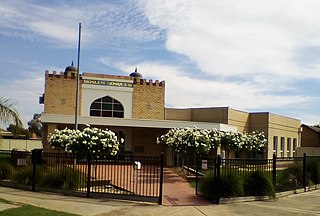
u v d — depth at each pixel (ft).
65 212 34.24
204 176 47.60
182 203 42.52
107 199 42.47
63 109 106.83
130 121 96.99
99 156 56.75
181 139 68.03
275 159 52.06
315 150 122.21
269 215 37.22
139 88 114.52
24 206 35.45
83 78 109.60
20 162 52.54
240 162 47.34
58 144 65.92
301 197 50.29
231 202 43.65
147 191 49.11
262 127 121.39
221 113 116.67
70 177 46.75
